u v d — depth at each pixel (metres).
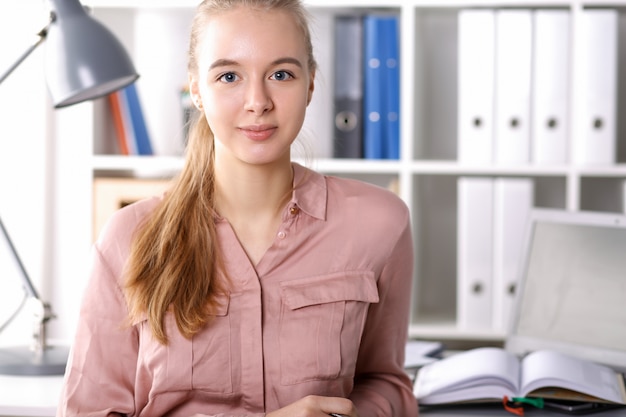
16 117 2.87
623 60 2.94
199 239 1.43
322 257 1.47
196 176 1.48
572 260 2.01
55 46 1.81
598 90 2.54
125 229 1.49
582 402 1.66
